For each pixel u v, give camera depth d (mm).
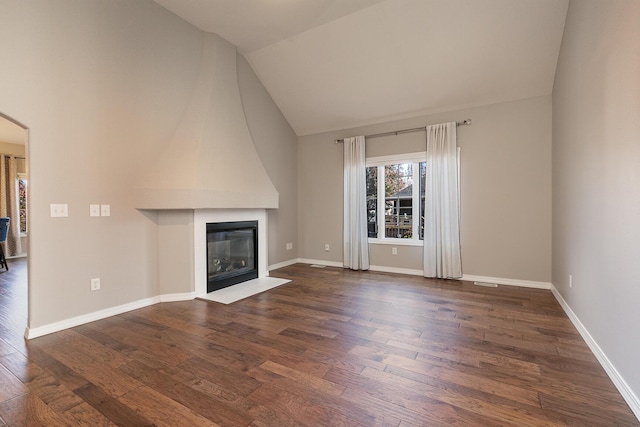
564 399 1771
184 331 2771
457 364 2178
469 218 4594
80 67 2910
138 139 3396
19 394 1834
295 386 1913
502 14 3428
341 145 5695
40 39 2641
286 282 4531
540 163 4125
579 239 2746
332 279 4730
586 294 2539
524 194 4230
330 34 4117
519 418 1613
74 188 2895
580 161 2713
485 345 2473
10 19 2473
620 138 1871
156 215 3617
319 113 5523
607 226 2086
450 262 4617
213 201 3729
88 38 2963
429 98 4602
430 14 3604
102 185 3104
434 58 4062
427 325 2898
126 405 1733
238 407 1712
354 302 3604
